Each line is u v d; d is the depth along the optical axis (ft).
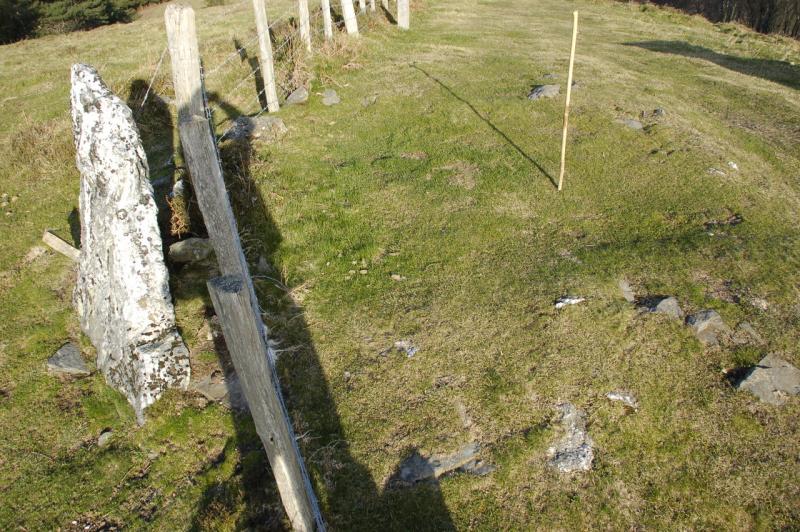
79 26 80.59
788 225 22.81
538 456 13.70
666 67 43.39
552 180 25.14
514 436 14.08
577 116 30.68
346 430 14.38
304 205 22.82
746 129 32.48
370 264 20.16
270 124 27.89
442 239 21.30
